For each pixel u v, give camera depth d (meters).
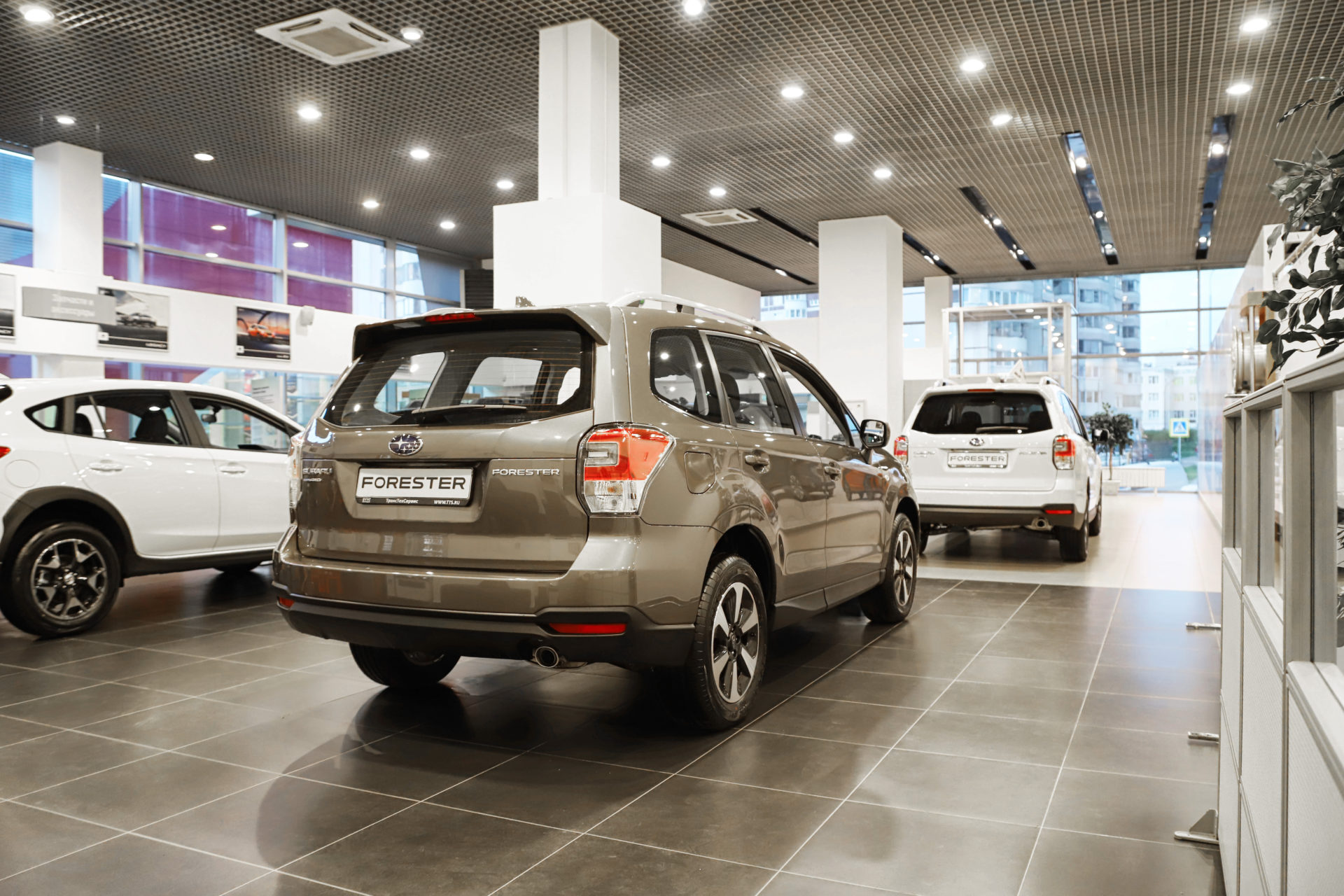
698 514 2.79
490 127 9.95
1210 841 2.17
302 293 14.12
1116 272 19.00
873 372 13.81
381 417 2.93
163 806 2.44
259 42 7.75
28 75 8.46
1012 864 2.07
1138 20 7.37
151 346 10.49
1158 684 3.63
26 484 4.49
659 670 2.88
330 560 2.91
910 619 4.98
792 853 2.13
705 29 7.47
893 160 11.21
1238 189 12.60
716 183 12.23
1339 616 1.10
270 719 3.21
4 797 2.50
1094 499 8.62
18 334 9.27
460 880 2.01
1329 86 8.64
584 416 2.64
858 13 7.21
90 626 4.71
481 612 2.58
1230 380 9.35
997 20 7.35
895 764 2.73
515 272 7.18
